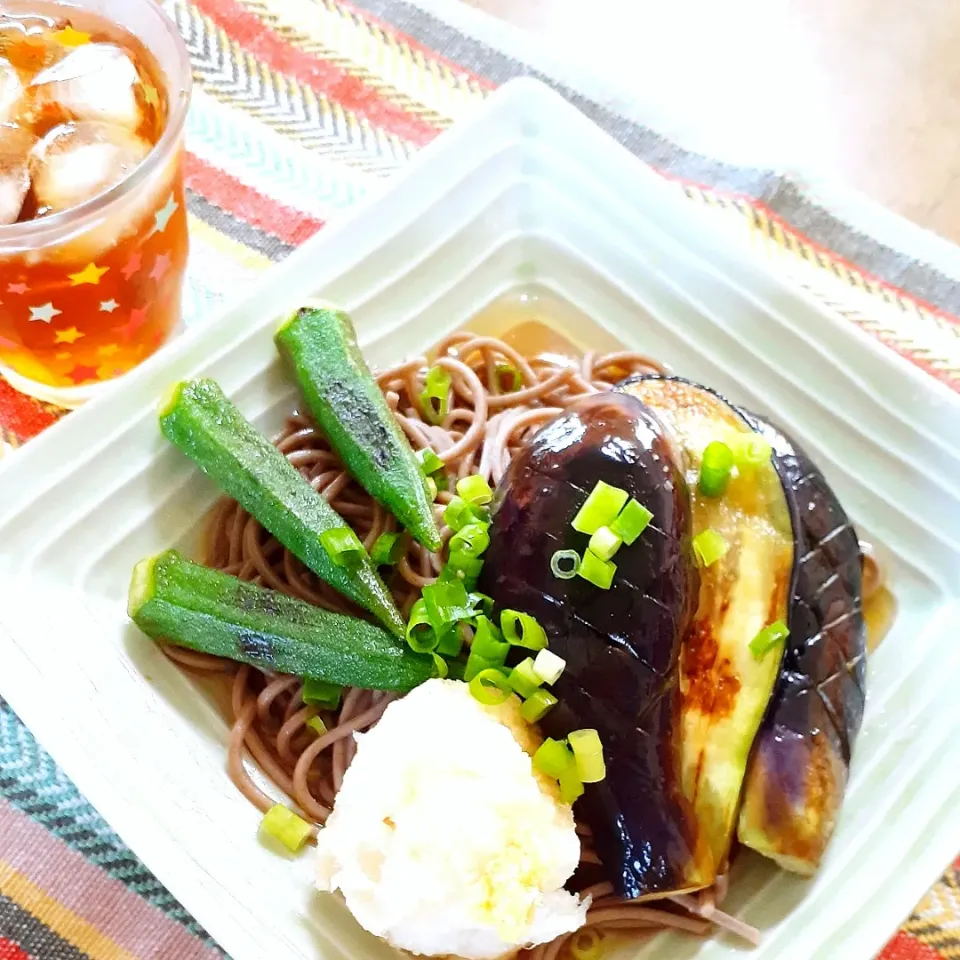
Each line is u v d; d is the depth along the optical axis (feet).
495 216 1.25
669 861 0.98
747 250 1.18
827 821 1.00
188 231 1.23
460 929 0.94
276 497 1.08
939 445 1.13
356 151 1.34
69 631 1.02
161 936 1.01
